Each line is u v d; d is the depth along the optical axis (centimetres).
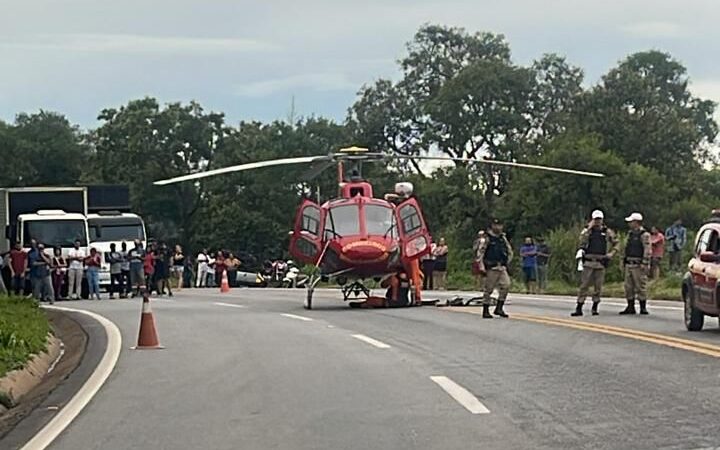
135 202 8806
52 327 2541
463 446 1034
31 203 4588
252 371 1623
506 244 2488
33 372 1745
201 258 5803
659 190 6116
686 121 7531
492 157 7931
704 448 997
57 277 3966
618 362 1590
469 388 1384
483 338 1986
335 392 1388
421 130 8506
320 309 3050
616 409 1209
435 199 7412
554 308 2800
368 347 1892
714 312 1933
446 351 1797
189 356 1847
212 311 3002
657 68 9088
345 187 3169
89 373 1672
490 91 7969
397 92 8625
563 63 8375
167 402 1359
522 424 1136
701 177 7338
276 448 1057
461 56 8744
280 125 9050
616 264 4175
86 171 9531
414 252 3058
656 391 1320
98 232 4788
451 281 4931
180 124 8850
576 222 5778
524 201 6225
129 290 4216
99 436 1151
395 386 1420
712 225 2056
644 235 2517
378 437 1091
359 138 8612
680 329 2084
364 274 3034
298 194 8800
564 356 1683
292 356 1794
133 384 1527
